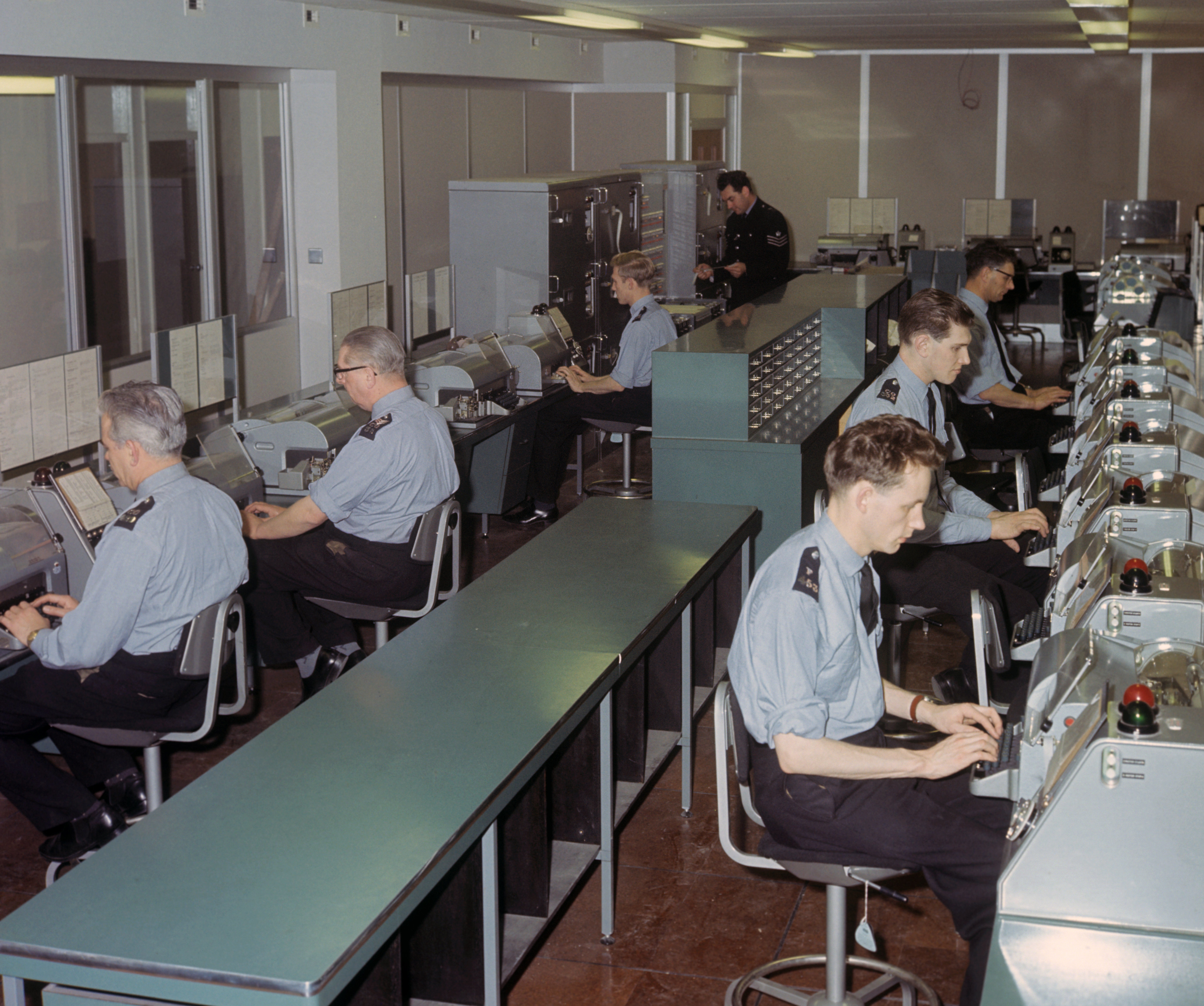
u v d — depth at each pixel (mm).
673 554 3773
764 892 3502
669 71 11180
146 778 3510
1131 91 12797
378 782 2402
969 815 2680
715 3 7363
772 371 5352
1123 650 2586
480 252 7633
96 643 3176
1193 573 3059
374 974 2412
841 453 2449
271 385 7266
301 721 2662
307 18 6863
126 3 5590
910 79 13312
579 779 3250
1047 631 3316
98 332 6043
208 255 6676
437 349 6453
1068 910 2180
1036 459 5320
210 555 3336
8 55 5160
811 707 2414
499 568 3650
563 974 3135
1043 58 12938
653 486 5012
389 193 8430
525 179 7797
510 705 2727
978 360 6094
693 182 9727
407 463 4176
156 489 3285
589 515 4199
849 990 3010
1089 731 2225
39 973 1924
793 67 13562
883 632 4273
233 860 2143
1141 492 3455
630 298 6691
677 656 3930
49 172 5629
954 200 13477
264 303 7234
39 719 3338
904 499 2418
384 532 4254
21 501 3674
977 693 3689
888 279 7324
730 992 2951
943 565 3982
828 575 2473
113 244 6070
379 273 7762
